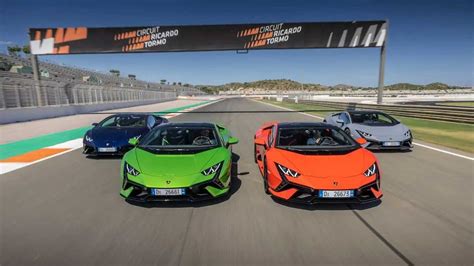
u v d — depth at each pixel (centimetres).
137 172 372
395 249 273
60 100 2231
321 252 269
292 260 257
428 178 505
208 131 491
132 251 274
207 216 350
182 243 288
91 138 677
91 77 5225
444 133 1018
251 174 543
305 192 353
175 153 421
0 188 465
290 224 327
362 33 1916
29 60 4412
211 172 380
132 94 3788
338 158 395
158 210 369
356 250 272
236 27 1945
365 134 721
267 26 1938
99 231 314
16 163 640
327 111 2441
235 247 279
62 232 312
